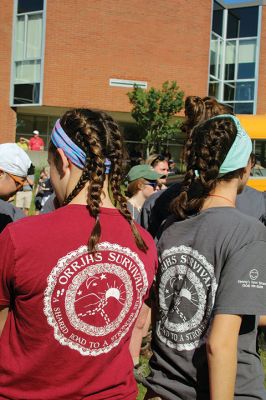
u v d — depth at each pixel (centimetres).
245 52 3152
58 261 177
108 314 186
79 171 193
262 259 201
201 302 212
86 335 181
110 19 2841
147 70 2912
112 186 197
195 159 222
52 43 2769
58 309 176
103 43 2841
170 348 222
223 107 286
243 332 212
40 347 176
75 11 2789
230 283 200
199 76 2997
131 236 195
